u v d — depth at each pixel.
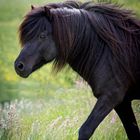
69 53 15.70
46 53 15.34
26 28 15.35
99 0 16.75
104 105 15.54
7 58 49.34
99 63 15.68
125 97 16.42
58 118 19.55
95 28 15.73
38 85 41.56
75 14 15.68
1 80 46.03
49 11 15.30
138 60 16.00
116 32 15.88
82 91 25.52
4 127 19.25
